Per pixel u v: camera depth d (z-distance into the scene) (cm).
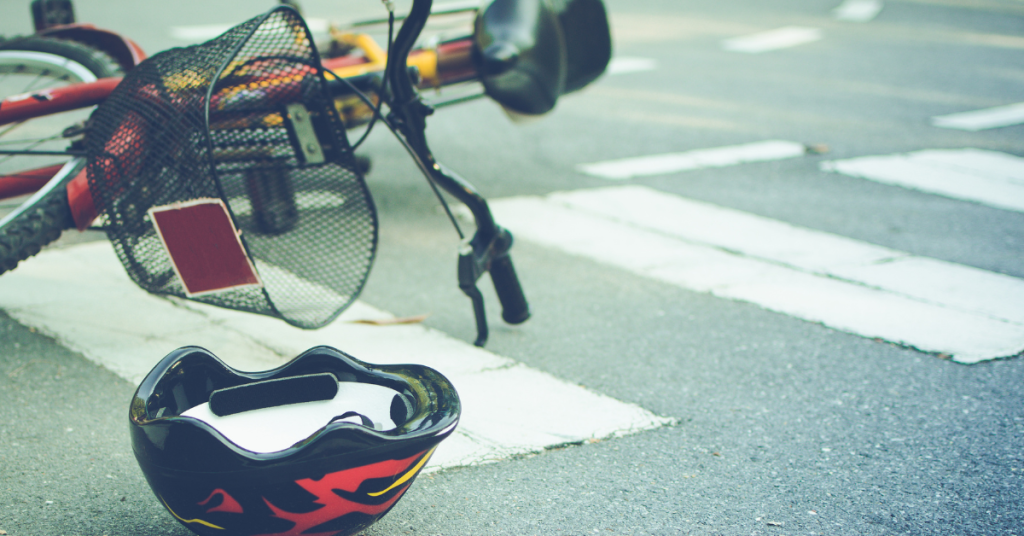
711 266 349
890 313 302
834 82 828
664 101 732
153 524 173
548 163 523
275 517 134
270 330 273
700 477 196
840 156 549
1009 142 592
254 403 142
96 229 248
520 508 182
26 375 236
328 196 272
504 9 358
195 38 983
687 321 293
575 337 277
